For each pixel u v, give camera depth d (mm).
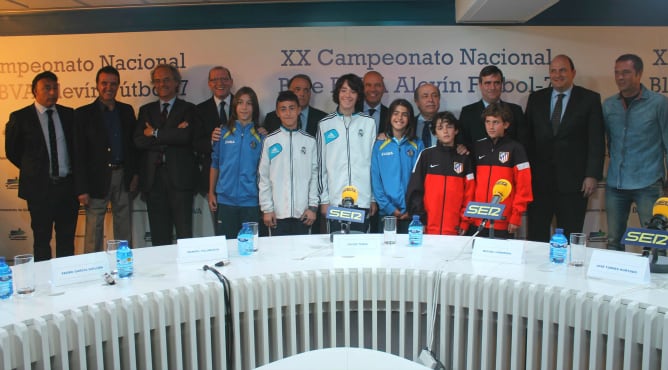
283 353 2049
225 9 4246
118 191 4137
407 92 4277
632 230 1941
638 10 4191
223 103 4156
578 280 1820
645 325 1562
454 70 4250
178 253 2145
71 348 1595
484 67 4133
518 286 1803
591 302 1682
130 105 4184
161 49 4281
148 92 4312
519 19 4090
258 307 1920
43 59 4312
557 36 4211
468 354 1932
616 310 1629
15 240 4449
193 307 1804
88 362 1666
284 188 3506
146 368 1734
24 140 3824
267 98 4297
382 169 3467
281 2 4227
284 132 3516
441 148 3334
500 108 3256
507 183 2324
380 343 2139
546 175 3906
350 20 4246
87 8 4273
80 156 3881
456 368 1947
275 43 4258
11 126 3797
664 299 1610
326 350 1426
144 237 4320
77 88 4328
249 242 2236
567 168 3844
